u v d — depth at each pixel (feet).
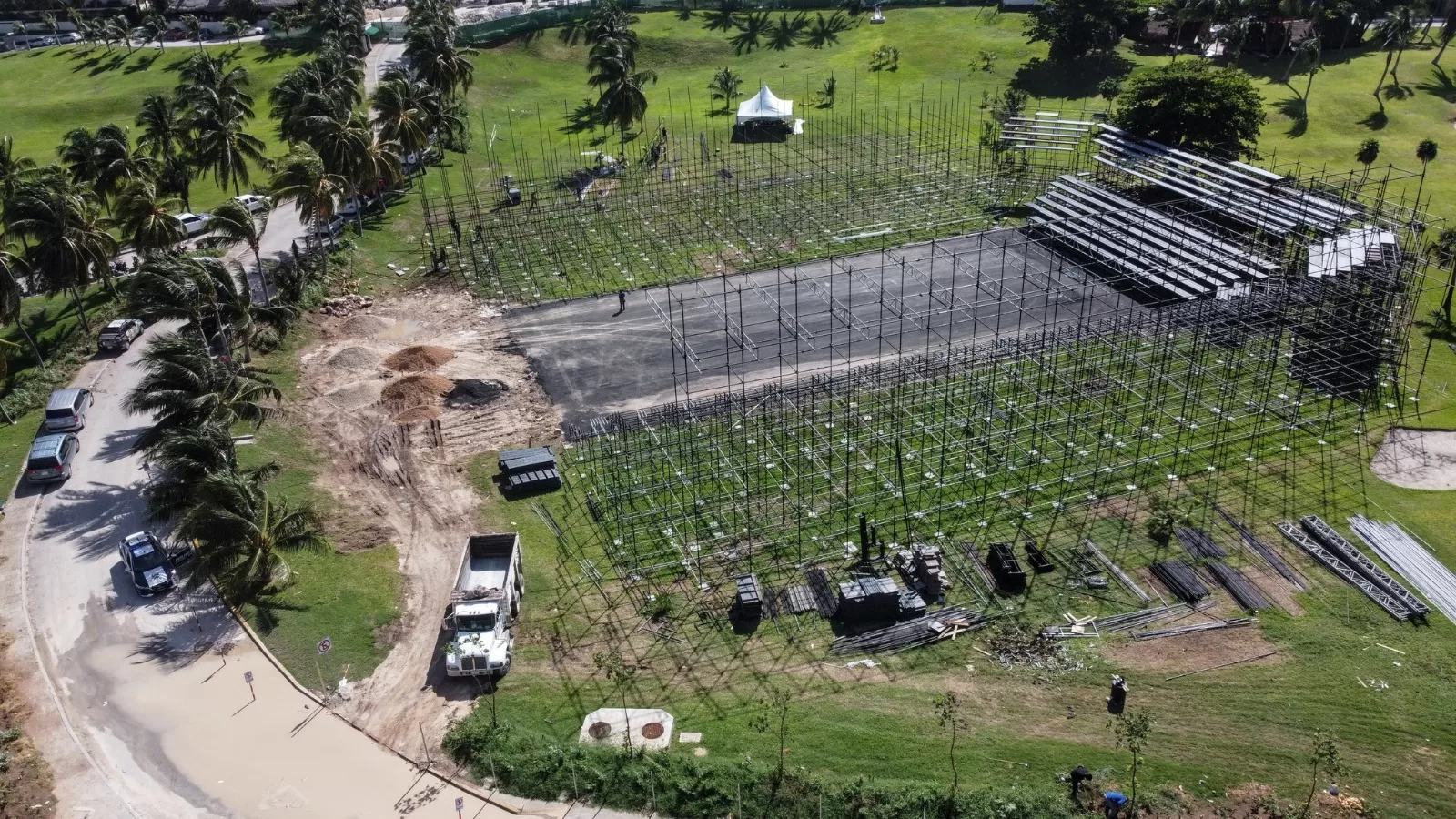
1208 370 236.84
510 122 473.26
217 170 344.69
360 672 163.32
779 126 446.19
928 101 469.98
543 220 352.90
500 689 158.81
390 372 252.83
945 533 191.01
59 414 230.68
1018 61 497.46
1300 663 159.02
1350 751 143.64
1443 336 258.37
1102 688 155.43
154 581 180.04
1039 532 190.60
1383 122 416.67
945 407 226.58
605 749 145.69
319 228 332.80
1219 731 147.13
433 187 388.78
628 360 257.55
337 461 220.23
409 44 483.51
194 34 569.64
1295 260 268.00
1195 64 372.58
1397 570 178.29
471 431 229.45
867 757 143.95
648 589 180.34
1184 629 166.30
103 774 145.69
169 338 208.74
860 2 573.33
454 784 142.31
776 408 231.09
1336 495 198.80
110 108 479.82
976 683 157.28
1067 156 391.65
